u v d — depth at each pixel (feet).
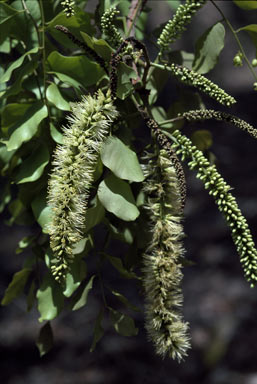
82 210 2.32
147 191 2.52
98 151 2.40
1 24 2.58
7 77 2.47
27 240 2.69
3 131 2.64
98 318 2.63
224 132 13.71
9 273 8.09
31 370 5.98
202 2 2.47
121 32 2.74
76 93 2.51
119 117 2.53
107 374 5.81
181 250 2.48
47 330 2.70
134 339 6.38
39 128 2.54
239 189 10.25
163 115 2.76
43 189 2.52
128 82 2.41
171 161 2.39
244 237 2.30
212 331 6.17
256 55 2.67
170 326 2.45
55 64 2.53
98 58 2.48
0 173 2.76
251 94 17.38
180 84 2.83
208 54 2.60
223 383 5.37
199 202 10.01
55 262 2.35
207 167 2.35
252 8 2.69
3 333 6.56
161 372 5.62
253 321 6.40
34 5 2.64
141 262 2.61
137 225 2.59
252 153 12.05
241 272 7.69
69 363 6.04
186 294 7.30
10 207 2.83
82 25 2.54
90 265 7.89
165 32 2.48
